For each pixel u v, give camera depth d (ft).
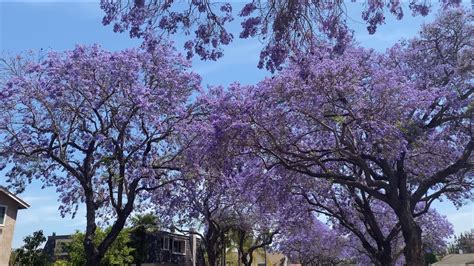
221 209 113.80
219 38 25.25
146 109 71.97
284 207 86.69
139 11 23.99
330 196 81.10
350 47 56.90
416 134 57.21
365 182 61.62
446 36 63.72
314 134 65.26
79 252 113.09
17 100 71.26
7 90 70.13
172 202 84.99
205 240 120.78
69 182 81.25
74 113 74.08
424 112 60.08
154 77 75.87
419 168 67.46
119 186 76.13
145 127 74.79
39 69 72.49
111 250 109.29
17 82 70.85
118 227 74.90
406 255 55.57
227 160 60.54
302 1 23.48
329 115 56.03
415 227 56.13
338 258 202.28
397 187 58.34
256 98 57.82
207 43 25.49
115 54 72.69
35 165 76.07
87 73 72.43
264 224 124.36
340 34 25.18
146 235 139.95
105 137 73.46
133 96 72.02
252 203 97.55
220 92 77.00
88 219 74.02
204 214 105.09
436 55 64.34
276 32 24.27
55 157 73.05
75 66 71.82
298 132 61.62
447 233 111.75
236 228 127.24
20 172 75.72
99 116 74.23
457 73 61.72
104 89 72.74
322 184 78.23
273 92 56.44
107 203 84.07
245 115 57.88
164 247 151.74
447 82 62.54
